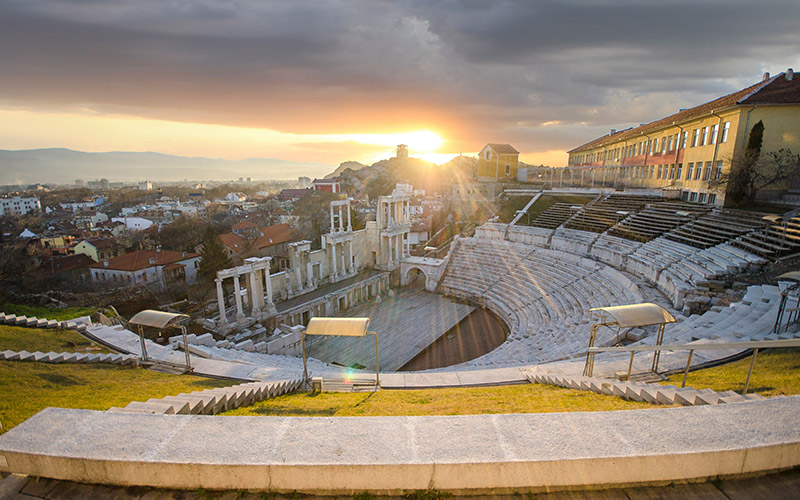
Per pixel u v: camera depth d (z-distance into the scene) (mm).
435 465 4859
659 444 5062
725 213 39125
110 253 88938
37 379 14336
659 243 39500
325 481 4965
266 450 5145
